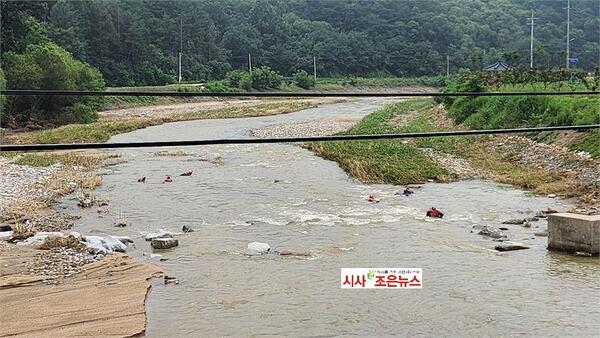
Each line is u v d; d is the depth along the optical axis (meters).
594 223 12.43
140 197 18.56
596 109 22.75
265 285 10.98
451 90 40.31
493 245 13.34
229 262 12.30
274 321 9.41
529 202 17.55
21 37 45.03
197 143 5.52
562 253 12.76
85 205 17.22
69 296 10.27
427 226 14.95
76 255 12.41
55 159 25.42
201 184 20.73
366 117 43.59
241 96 5.74
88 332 8.91
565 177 20.03
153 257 12.66
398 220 15.57
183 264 12.20
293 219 15.77
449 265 11.99
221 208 17.11
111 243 13.20
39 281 10.95
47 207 17.06
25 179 20.62
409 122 39.16
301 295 10.49
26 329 8.97
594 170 19.69
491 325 9.21
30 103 39.84
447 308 9.88
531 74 36.62
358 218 15.81
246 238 14.02
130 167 24.56
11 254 12.39
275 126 40.25
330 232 14.47
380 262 12.19
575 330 8.98
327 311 9.79
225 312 9.77
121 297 10.25
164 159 26.92
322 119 45.81
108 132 36.44
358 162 22.92
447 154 25.78
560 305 9.95
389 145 27.36
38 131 37.56
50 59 40.38
